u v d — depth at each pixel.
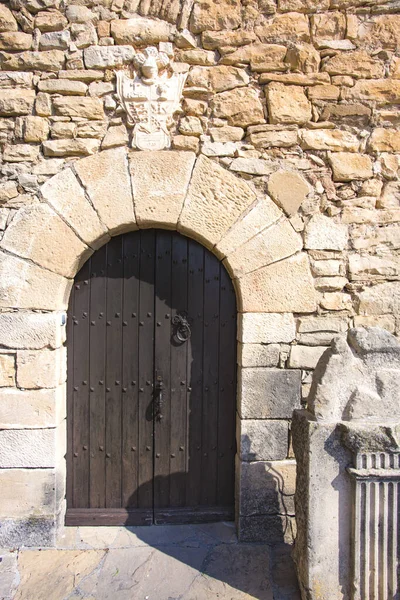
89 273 2.66
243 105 2.52
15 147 2.48
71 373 2.66
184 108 2.52
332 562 1.94
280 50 2.51
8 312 2.46
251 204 2.51
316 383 2.00
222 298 2.68
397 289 2.56
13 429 2.44
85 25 2.48
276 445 2.52
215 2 2.49
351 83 2.54
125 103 2.48
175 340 2.68
